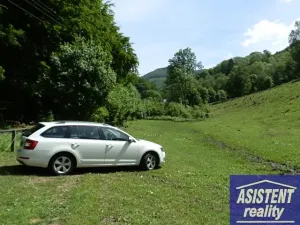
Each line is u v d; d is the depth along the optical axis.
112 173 12.29
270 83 130.50
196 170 13.66
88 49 25.92
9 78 28.97
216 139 30.41
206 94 126.00
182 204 8.56
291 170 14.87
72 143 11.87
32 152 11.29
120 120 37.53
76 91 25.50
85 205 7.99
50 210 7.61
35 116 32.66
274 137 31.02
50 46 32.06
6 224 6.73
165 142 25.70
